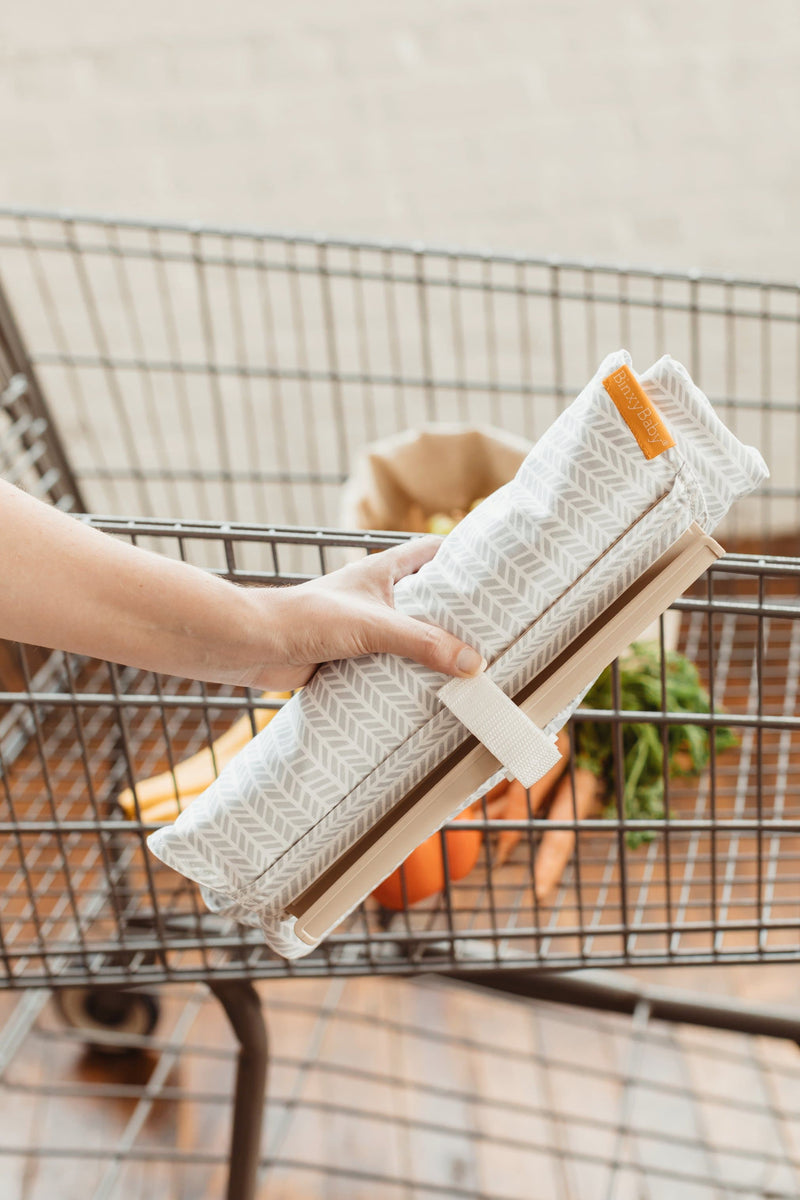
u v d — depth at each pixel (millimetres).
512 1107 1709
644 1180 1704
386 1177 1687
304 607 881
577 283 2592
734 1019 1526
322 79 2381
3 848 1893
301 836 917
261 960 1356
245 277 2568
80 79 2367
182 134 2428
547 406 2744
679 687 1486
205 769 1539
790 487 2758
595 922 1457
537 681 900
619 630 881
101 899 1671
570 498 859
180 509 2836
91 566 859
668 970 1897
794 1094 1804
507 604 870
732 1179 1697
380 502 1875
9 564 844
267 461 2785
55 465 2002
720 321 2637
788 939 1886
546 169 2475
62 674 1858
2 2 2283
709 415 868
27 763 1879
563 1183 1709
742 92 2387
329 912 922
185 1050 1720
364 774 901
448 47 2354
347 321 2623
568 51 2357
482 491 1926
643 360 2693
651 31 2336
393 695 890
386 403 2717
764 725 1103
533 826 1200
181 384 2619
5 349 1896
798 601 2010
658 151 2451
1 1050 1797
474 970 1303
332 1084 1838
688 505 855
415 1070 1855
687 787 1685
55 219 1770
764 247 2553
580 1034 1899
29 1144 1776
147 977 1341
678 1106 1791
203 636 871
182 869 937
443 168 2475
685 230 2537
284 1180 1720
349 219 2531
